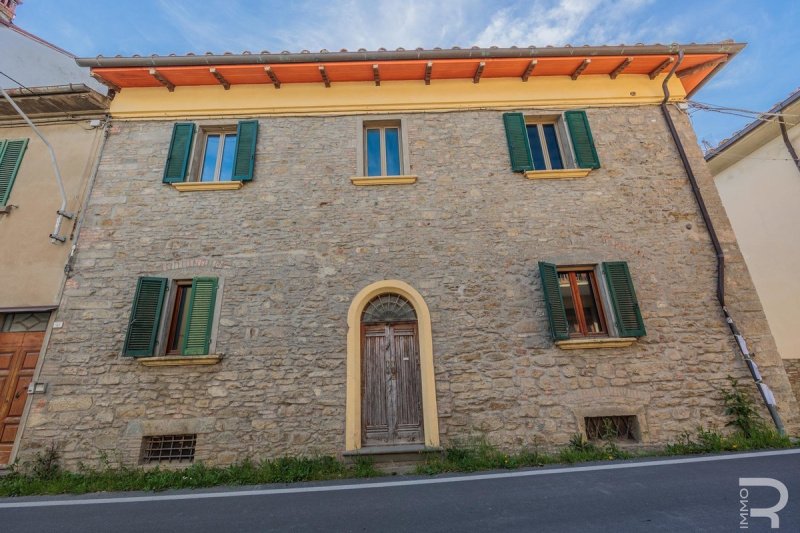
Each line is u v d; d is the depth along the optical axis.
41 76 9.14
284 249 6.71
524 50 7.29
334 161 7.33
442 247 6.77
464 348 6.18
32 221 6.83
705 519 2.92
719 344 6.28
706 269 6.73
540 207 7.07
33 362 6.09
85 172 7.16
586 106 7.86
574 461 5.21
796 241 9.21
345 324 6.28
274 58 7.10
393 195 7.09
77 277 6.44
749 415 5.83
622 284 6.52
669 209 7.11
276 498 4.12
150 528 3.37
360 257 6.68
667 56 7.48
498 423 5.82
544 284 6.43
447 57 7.29
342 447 5.65
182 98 7.63
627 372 6.10
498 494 3.86
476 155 7.43
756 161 10.15
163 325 6.25
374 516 3.39
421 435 5.94
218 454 5.61
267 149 7.39
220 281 6.48
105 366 5.97
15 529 3.44
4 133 7.51
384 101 7.73
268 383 5.95
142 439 5.66
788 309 9.40
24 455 5.54
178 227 6.80
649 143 7.61
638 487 3.81
